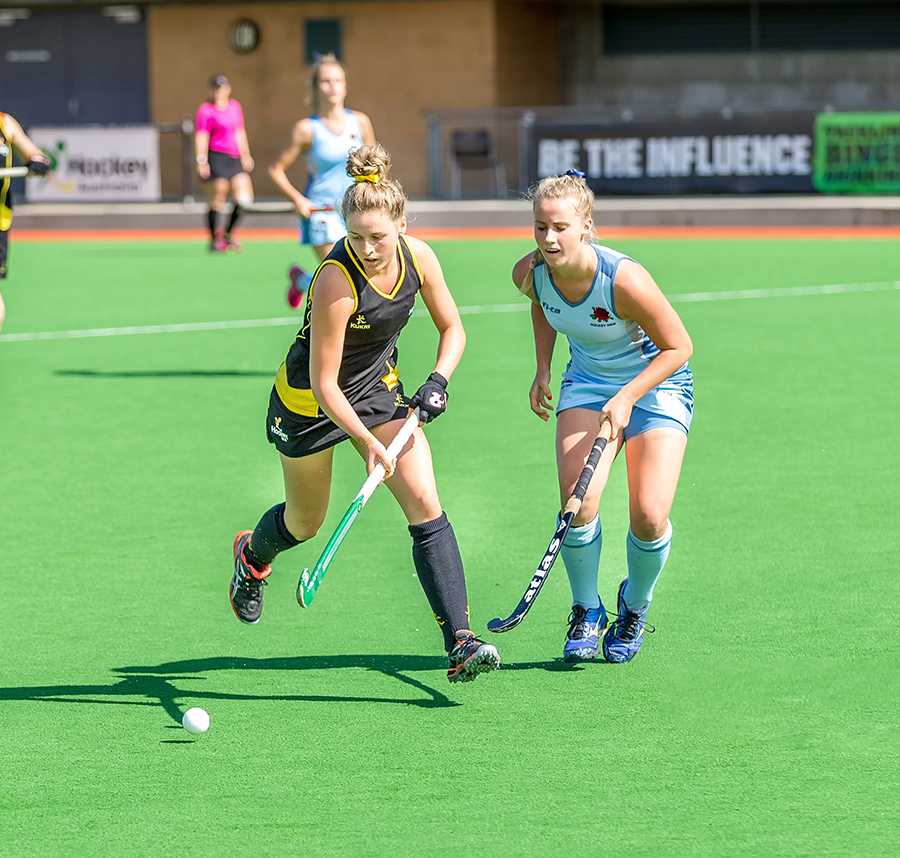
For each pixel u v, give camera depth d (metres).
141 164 105.56
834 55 119.25
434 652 21.84
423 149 118.94
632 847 15.68
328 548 18.86
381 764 17.88
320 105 42.00
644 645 21.84
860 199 93.94
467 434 36.81
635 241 86.44
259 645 22.27
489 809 16.62
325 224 42.22
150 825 16.38
